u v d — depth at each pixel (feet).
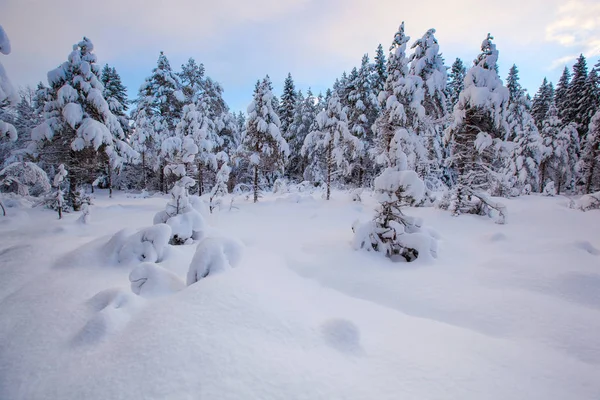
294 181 126.41
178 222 28.37
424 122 55.26
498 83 48.44
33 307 12.98
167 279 14.80
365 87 91.09
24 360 9.44
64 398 7.55
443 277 20.62
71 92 53.31
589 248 25.03
